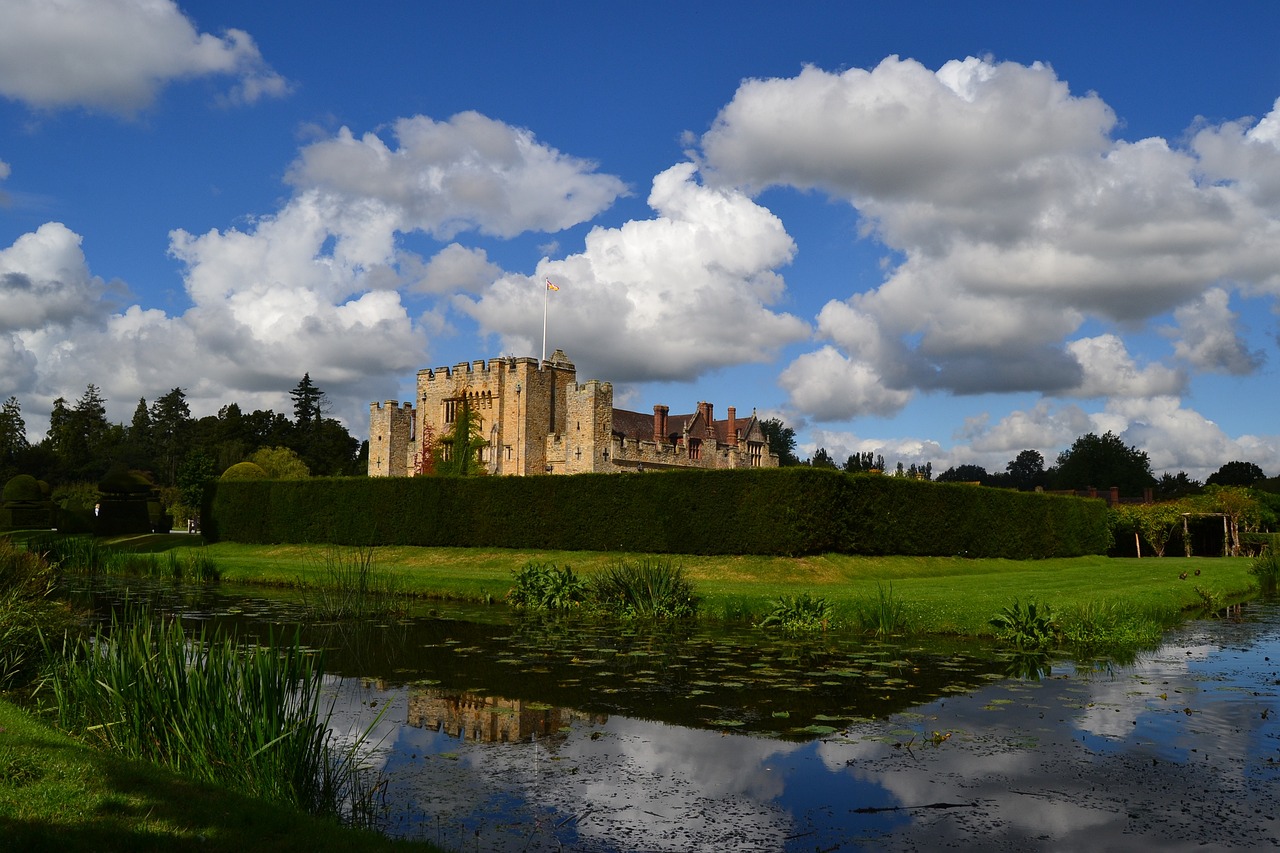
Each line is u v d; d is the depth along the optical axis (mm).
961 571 31125
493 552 33500
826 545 28438
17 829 5887
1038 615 17406
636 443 62906
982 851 7141
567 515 32750
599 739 10312
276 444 108625
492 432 61938
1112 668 14672
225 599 24484
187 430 120938
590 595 21984
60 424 120375
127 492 54156
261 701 8188
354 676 13828
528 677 13758
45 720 9508
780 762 9445
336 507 38531
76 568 32812
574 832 7531
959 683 13352
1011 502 35969
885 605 18750
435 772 9094
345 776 8867
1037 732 10547
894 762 9430
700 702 12078
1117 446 109375
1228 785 8703
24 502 59906
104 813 6402
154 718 8570
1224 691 12781
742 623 20094
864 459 104875
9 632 12273
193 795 7004
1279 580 32000
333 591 25562
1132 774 9016
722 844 7289
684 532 29969
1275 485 82938
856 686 13125
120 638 9578
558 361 64688
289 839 6227
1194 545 52719
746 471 28953
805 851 7160
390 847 6250
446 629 19047
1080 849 7172
